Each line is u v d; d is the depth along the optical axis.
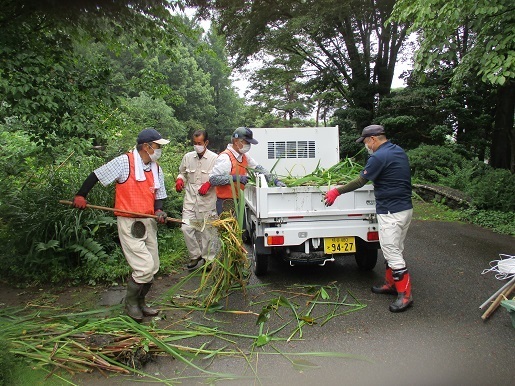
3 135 7.57
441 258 6.25
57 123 5.09
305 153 7.26
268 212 4.83
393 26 17.25
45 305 4.49
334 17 16.95
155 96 7.10
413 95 15.04
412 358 3.29
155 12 5.96
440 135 14.45
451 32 7.47
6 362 2.96
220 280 4.32
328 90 22.33
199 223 4.36
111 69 5.88
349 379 3.01
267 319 4.00
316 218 4.92
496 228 8.23
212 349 3.52
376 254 5.43
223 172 5.17
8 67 4.55
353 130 18.34
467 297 4.60
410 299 4.30
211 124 52.38
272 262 6.19
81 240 5.43
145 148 4.11
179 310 4.34
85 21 5.69
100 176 3.98
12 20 5.14
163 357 3.39
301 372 3.12
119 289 5.03
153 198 4.17
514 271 4.24
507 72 6.42
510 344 3.48
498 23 7.23
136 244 4.00
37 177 6.46
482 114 14.97
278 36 17.98
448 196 10.53
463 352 3.36
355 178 4.89
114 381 3.04
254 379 3.04
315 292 4.84
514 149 12.98
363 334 3.74
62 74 5.25
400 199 4.33
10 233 5.53
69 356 3.22
